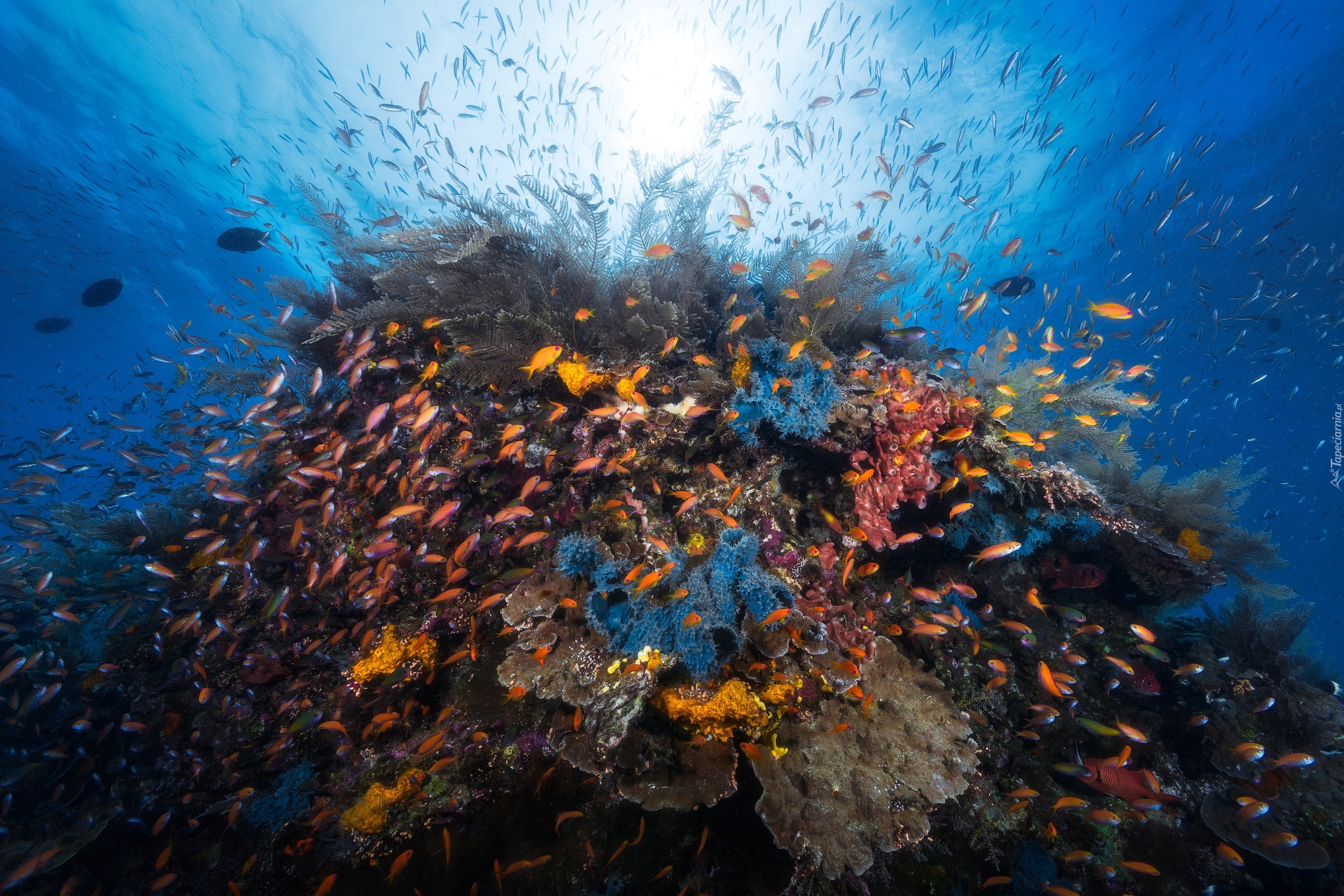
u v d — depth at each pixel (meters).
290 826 0.99
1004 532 1.27
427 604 1.18
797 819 0.85
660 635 0.92
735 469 1.27
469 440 1.27
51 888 1.10
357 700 1.09
